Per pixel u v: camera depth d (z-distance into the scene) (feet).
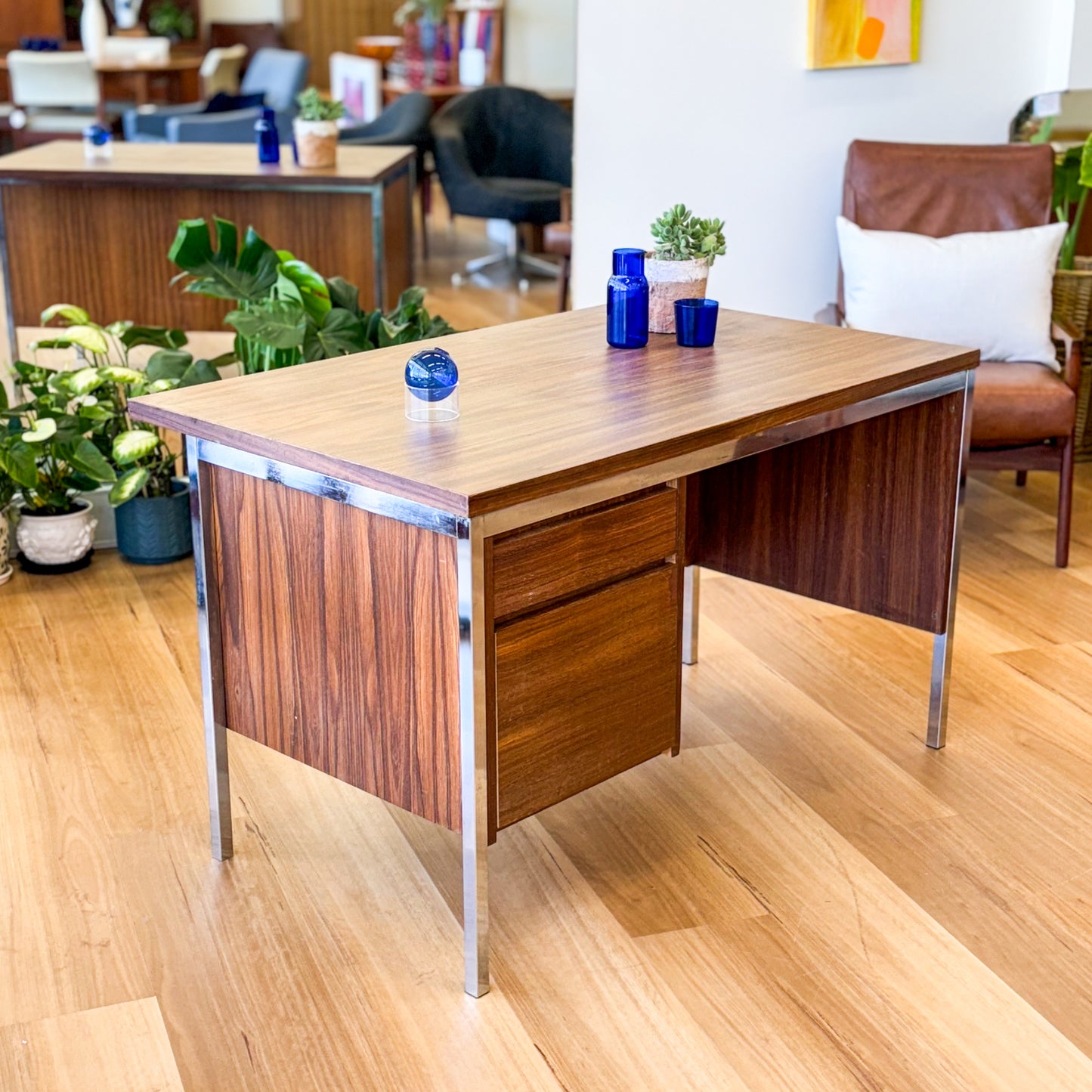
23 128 26.71
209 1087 5.60
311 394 6.64
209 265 11.39
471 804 5.73
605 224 12.24
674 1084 5.64
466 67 25.09
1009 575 10.88
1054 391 10.60
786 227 12.59
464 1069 5.71
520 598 5.70
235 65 29.78
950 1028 5.96
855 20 12.00
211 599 6.61
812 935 6.57
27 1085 5.60
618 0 11.65
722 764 8.11
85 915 6.67
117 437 10.30
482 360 7.40
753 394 6.64
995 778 7.98
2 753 8.10
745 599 10.45
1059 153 13.17
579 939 6.54
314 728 6.39
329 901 6.82
